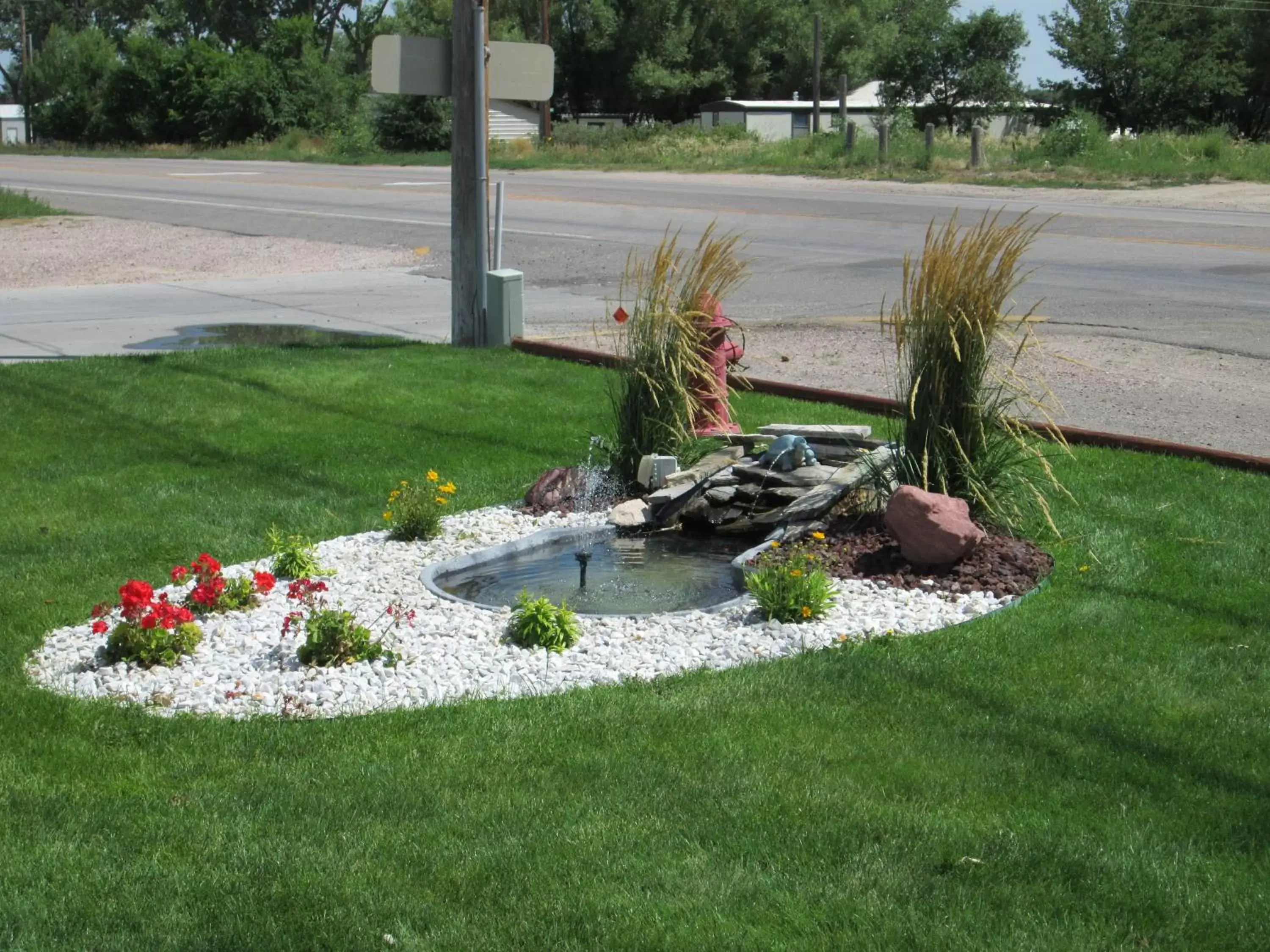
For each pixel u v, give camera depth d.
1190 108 48.00
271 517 7.51
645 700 4.94
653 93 63.72
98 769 4.44
